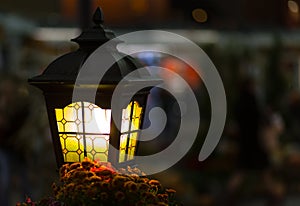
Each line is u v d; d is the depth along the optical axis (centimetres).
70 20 1888
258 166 1381
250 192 1401
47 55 1373
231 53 1827
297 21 3469
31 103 1027
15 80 1045
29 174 1027
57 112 416
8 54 1673
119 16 3319
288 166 1543
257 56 2097
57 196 400
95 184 388
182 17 3344
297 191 1508
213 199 1339
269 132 1383
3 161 1012
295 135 1950
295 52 2281
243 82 1373
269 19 3569
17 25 1716
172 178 1270
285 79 2039
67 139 419
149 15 3369
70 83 406
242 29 2256
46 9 2903
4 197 1016
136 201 388
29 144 1019
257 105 1375
